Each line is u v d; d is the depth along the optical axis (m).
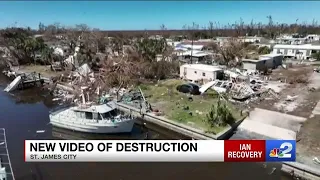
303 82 38.94
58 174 17.16
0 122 26.42
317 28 161.38
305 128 22.94
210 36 124.38
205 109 27.66
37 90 40.09
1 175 14.62
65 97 34.56
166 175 17.22
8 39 70.31
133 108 28.91
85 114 23.77
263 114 26.27
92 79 36.66
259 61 47.16
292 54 64.94
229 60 53.47
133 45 57.78
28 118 27.72
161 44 57.50
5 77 50.69
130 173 17.47
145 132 24.67
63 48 65.62
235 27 158.62
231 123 23.97
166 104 29.92
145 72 41.91
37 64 58.62
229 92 32.53
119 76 38.03
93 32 86.69
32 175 16.94
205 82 37.66
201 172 17.56
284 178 16.86
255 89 34.12
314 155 18.31
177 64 47.00
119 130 23.42
